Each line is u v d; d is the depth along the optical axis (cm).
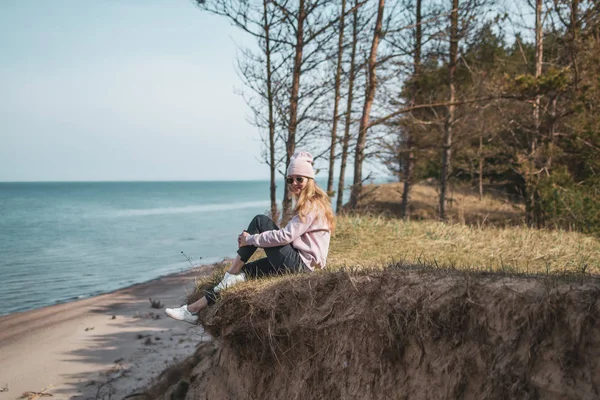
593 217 1293
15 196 15450
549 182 1534
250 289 456
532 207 1631
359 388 385
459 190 3234
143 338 1184
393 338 366
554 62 1794
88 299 1681
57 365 1024
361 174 1568
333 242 809
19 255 2931
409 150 1805
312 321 425
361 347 393
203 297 482
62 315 1457
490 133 1980
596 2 1527
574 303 286
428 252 738
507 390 297
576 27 1608
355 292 406
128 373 952
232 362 497
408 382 355
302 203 467
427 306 350
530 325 299
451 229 930
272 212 1122
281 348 446
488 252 738
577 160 1819
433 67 1792
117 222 5616
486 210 2564
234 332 463
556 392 277
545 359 288
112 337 1205
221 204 10212
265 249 480
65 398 860
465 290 338
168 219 6072
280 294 445
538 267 625
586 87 1555
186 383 691
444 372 334
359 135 1551
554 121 1714
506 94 1598
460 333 333
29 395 880
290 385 439
